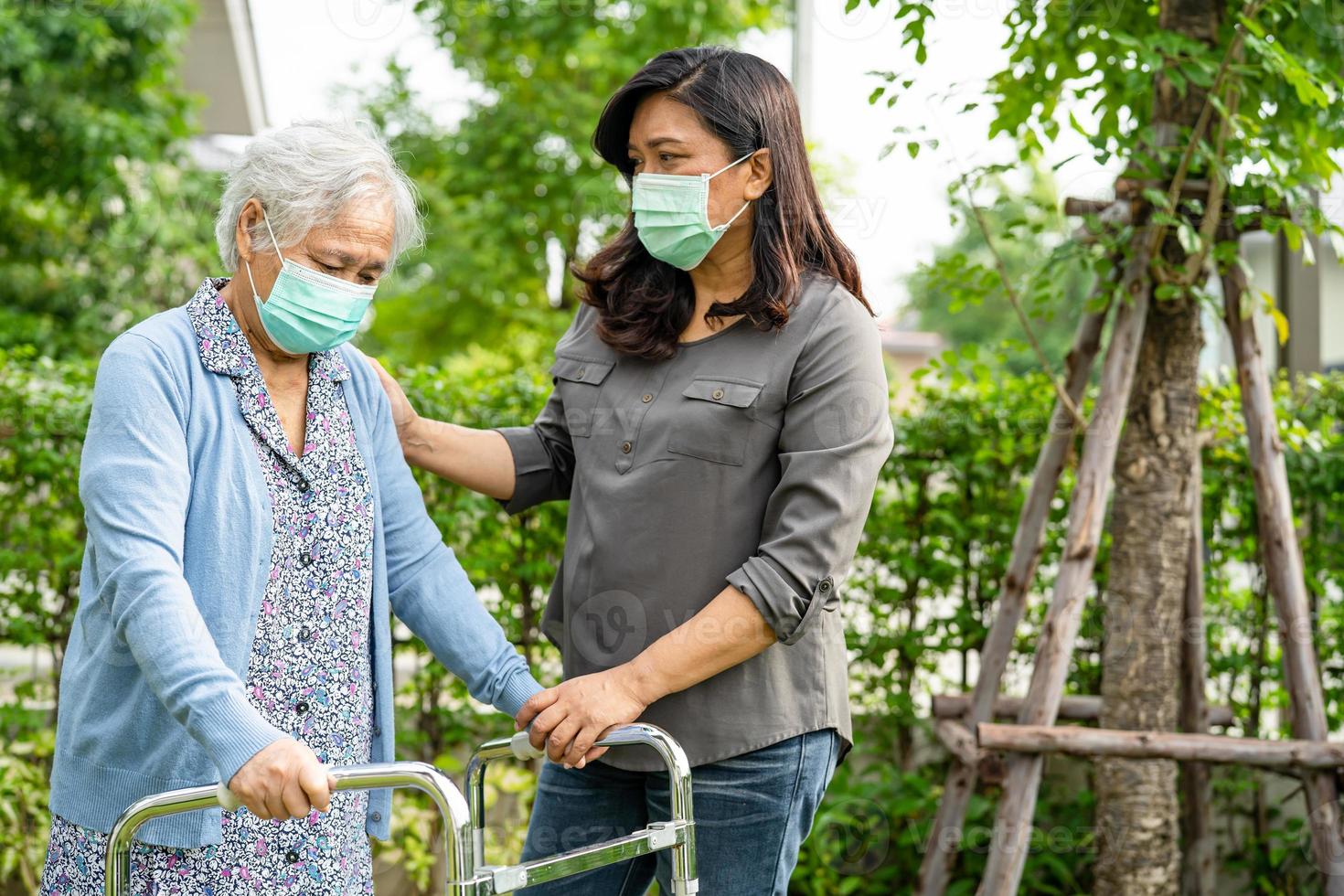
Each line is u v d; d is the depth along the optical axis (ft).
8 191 27.12
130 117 26.32
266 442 4.88
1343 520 10.57
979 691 9.45
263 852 4.78
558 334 29.04
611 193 28.02
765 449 5.51
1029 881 10.49
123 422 4.52
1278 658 10.89
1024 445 10.43
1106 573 10.70
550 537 10.32
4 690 10.48
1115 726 9.11
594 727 5.15
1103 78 9.34
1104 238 8.43
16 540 10.25
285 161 4.82
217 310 4.92
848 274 5.93
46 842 10.23
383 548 5.33
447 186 30.14
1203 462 10.55
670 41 27.94
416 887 10.67
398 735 10.47
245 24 29.22
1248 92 8.64
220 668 4.20
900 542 10.61
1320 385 10.94
